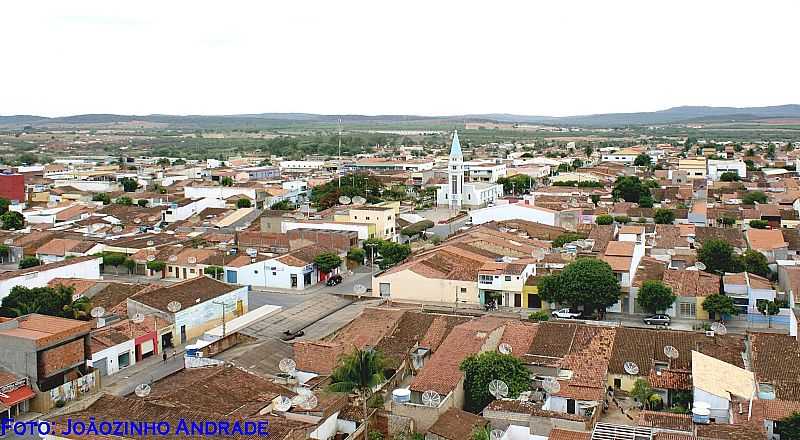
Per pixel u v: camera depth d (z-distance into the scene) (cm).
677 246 13238
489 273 10906
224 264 12988
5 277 10725
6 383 7144
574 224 16150
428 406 6219
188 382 6956
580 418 5872
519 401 6438
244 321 9781
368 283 12788
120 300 10506
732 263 11775
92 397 7438
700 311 10100
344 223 15338
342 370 6059
